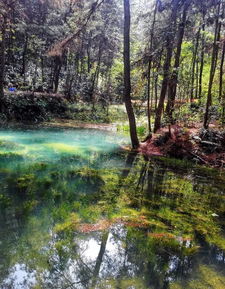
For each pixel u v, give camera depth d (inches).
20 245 126.5
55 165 273.3
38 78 786.8
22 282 103.3
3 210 161.3
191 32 506.3
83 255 123.0
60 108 704.4
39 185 210.5
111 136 510.6
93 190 210.7
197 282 109.7
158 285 106.4
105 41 815.7
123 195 205.3
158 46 402.9
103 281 106.8
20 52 834.2
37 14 718.5
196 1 386.6
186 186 243.9
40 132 477.4
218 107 423.5
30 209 166.1
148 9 436.1
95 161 308.7
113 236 142.0
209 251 134.3
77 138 456.1
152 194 213.6
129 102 393.4
